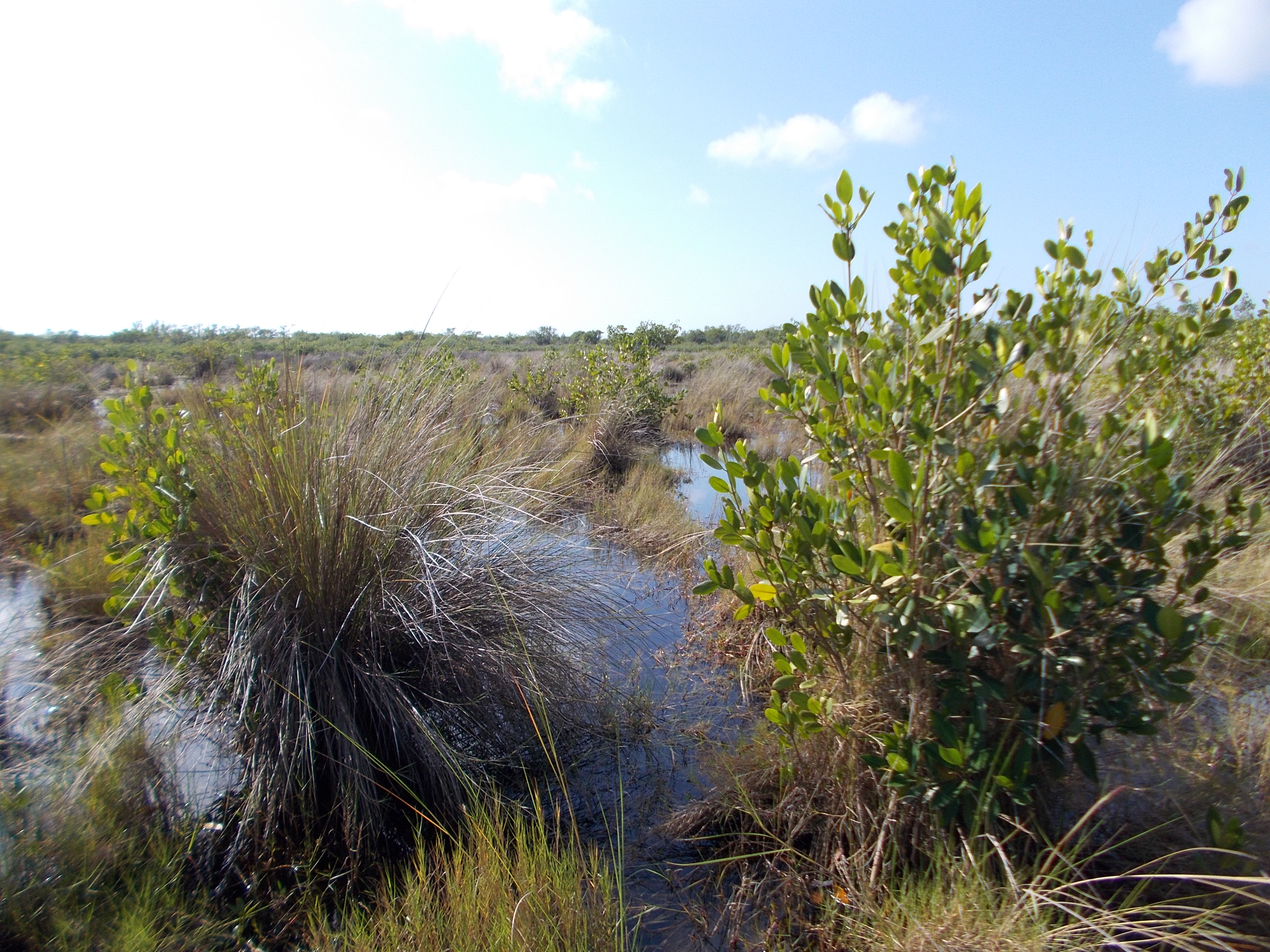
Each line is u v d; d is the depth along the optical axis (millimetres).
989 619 1886
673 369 15711
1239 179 2158
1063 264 2334
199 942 1975
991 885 1857
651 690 3375
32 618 3535
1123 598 1905
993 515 2076
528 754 2842
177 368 5934
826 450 2268
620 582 4793
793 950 1998
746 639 3770
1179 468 3076
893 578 1945
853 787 2213
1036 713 1969
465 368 5270
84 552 3867
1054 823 2082
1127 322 2293
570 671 3084
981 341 2258
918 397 2084
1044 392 2256
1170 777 2193
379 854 2357
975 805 1939
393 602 2758
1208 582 3445
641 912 2064
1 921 1814
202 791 2490
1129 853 2027
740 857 2223
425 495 3123
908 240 2244
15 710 2773
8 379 8023
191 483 2779
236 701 2514
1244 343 5441
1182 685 2074
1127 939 1743
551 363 11664
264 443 2713
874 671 2201
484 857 2072
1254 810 2062
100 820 2113
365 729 2609
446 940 1873
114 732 2375
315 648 2535
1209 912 1662
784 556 2182
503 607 2977
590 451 7676
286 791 2334
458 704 2762
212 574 2670
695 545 5438
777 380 2312
